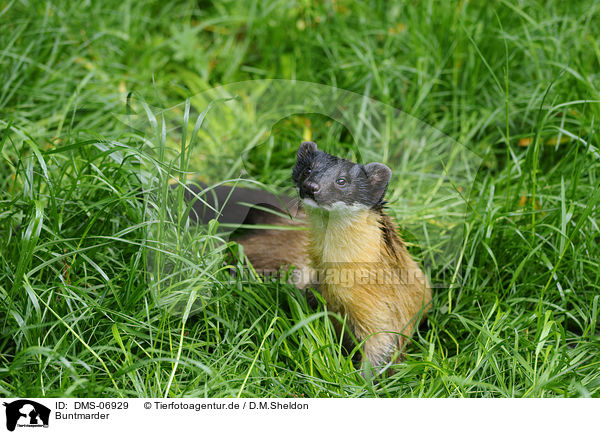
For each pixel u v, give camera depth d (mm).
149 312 4223
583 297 4789
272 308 4422
